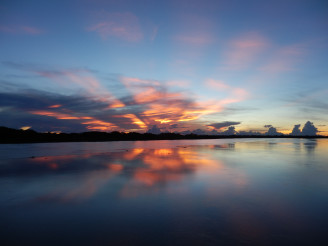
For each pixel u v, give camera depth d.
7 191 7.63
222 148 30.95
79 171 11.51
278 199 6.66
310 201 6.46
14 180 9.37
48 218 5.32
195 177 9.83
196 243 4.08
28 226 4.88
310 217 5.28
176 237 4.31
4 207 6.08
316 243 4.07
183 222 5.01
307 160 16.23
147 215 5.45
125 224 4.94
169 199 6.68
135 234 4.46
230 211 5.68
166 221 5.08
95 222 5.06
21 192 7.52
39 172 11.25
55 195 7.16
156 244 4.06
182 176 10.05
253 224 4.89
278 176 10.05
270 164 13.96
